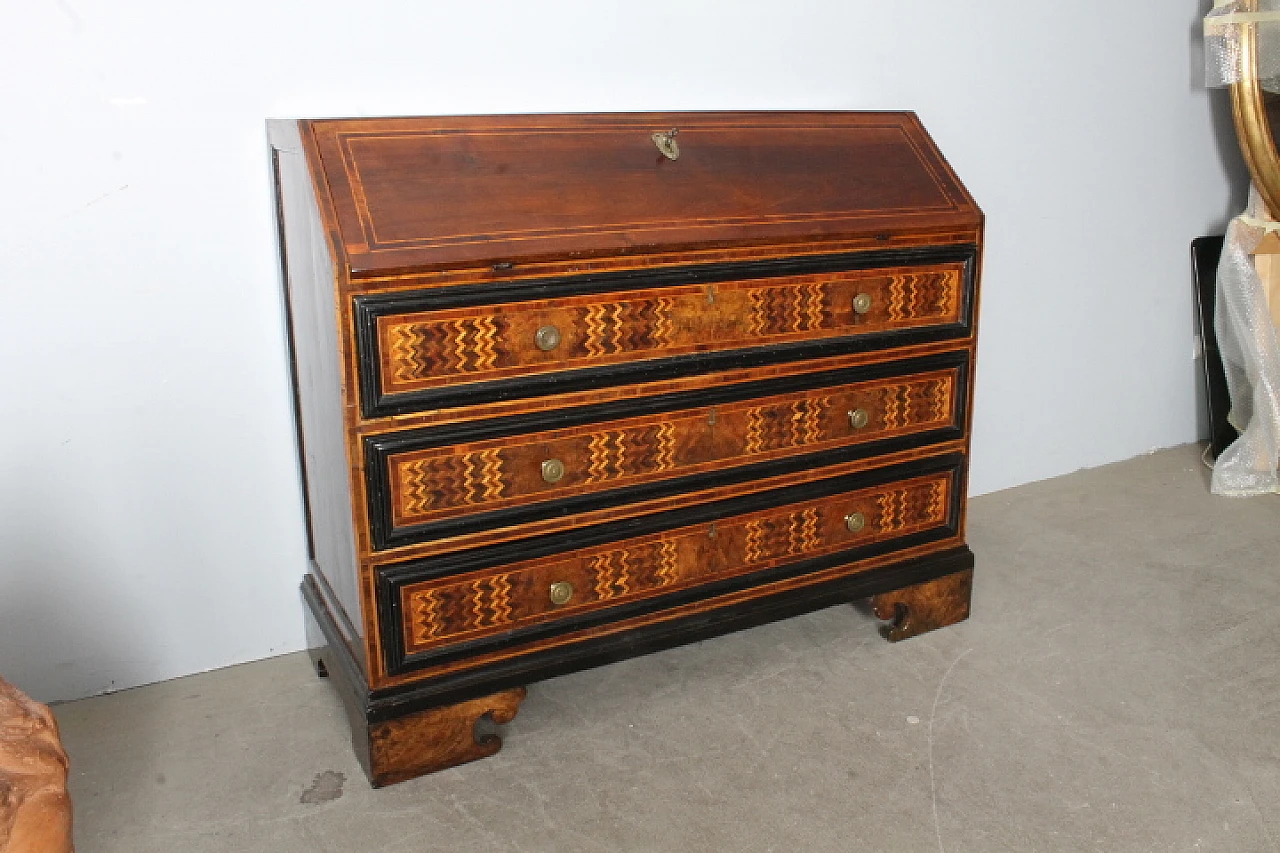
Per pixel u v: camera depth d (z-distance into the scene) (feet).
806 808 5.97
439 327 5.65
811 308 6.75
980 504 10.39
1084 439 11.19
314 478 6.93
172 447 7.04
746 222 6.49
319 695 7.18
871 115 7.66
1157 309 11.25
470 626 6.21
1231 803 5.96
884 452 7.36
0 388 6.46
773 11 8.34
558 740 6.64
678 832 5.78
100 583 7.00
